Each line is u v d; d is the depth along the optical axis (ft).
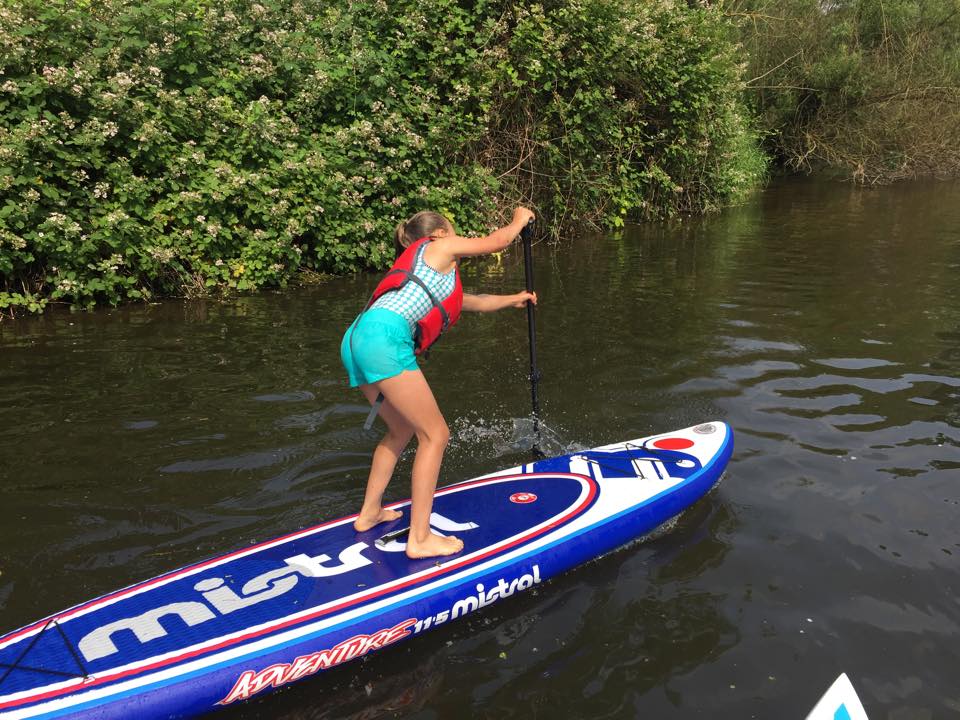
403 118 30.30
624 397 16.70
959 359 18.70
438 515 11.42
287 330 21.36
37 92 22.40
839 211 45.75
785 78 65.41
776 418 15.44
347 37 31.14
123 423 15.19
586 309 23.81
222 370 18.19
